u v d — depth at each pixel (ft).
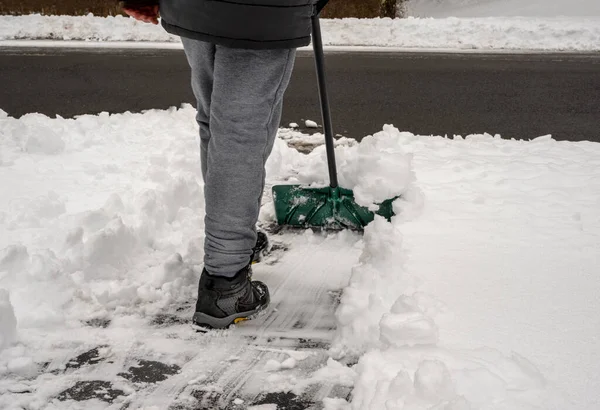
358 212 11.51
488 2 60.23
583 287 8.72
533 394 6.56
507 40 37.17
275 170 14.67
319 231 11.78
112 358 7.99
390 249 9.55
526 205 11.64
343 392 7.39
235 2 7.64
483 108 22.75
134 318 8.86
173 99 23.02
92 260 9.70
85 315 8.82
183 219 11.66
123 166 14.33
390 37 36.88
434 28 38.22
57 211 11.62
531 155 15.10
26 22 37.27
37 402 7.13
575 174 13.47
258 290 9.13
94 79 25.89
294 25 7.97
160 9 8.30
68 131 16.67
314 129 19.53
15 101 22.41
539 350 7.33
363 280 8.80
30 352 8.00
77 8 42.14
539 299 8.42
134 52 31.71
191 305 9.25
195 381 7.59
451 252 9.77
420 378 6.47
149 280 9.68
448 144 16.30
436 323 7.88
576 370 6.96
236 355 8.12
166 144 15.94
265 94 8.19
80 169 14.20
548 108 22.93
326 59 31.17
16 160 14.64
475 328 7.77
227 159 8.29
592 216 11.12
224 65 8.05
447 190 12.53
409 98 24.02
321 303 9.42
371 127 19.97
